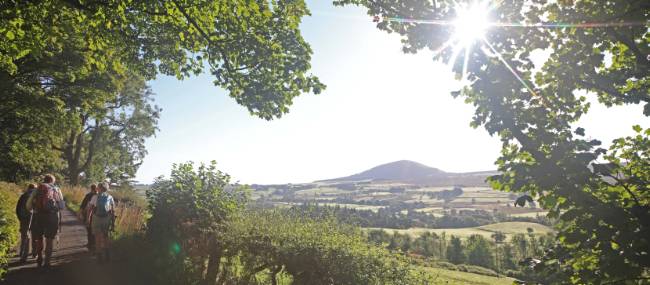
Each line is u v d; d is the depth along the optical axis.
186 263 7.24
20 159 23.45
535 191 3.14
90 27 7.43
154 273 7.44
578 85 3.63
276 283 6.78
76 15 7.09
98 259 8.69
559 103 3.52
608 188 2.96
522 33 3.44
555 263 3.13
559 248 3.12
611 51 3.66
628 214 2.61
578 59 3.57
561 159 2.91
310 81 7.49
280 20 7.39
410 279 6.47
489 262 68.62
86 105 20.78
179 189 8.30
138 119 43.25
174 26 7.51
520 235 82.94
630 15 3.18
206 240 7.11
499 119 3.18
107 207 8.92
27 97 17.97
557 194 2.92
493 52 3.31
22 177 25.48
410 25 3.69
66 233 13.92
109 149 43.41
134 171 46.91
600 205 2.74
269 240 6.59
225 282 7.00
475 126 3.42
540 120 3.18
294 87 7.52
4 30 6.51
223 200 8.02
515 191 3.16
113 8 6.80
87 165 41.53
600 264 2.75
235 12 7.24
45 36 7.01
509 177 3.22
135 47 8.21
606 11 3.38
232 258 7.18
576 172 2.79
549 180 2.86
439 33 3.48
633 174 3.18
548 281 3.10
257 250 6.58
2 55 7.43
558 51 3.69
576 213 2.79
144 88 40.47
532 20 3.45
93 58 8.75
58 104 19.20
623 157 3.39
